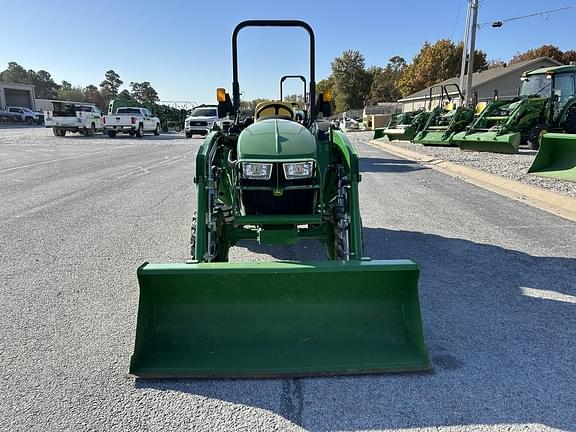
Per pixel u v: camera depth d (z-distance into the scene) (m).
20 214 6.64
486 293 3.83
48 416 2.33
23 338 3.10
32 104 62.03
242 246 5.29
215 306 2.88
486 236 5.52
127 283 4.07
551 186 8.27
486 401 2.44
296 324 2.88
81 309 3.54
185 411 2.38
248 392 2.52
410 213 6.78
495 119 15.48
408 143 20.28
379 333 2.86
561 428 2.24
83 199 7.77
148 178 10.23
